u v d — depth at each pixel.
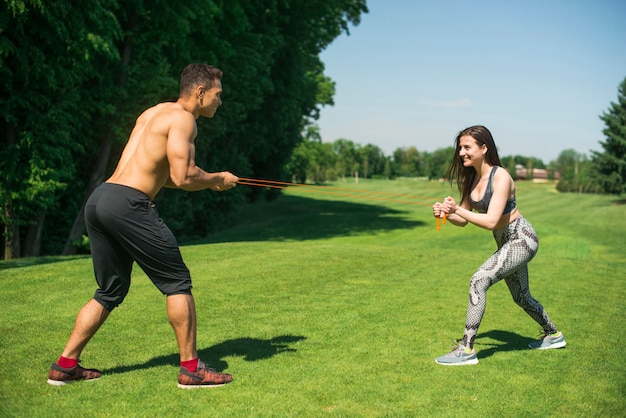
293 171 92.69
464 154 4.94
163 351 4.83
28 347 4.83
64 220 19.30
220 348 4.98
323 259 10.06
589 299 7.48
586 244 24.34
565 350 5.14
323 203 60.19
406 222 39.91
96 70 17.12
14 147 14.84
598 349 5.19
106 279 4.08
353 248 11.80
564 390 4.11
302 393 3.95
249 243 12.63
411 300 7.06
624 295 7.80
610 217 44.16
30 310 6.12
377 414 3.62
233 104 25.28
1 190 14.67
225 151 30.23
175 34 19.11
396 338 5.38
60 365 4.01
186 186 4.04
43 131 15.16
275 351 4.91
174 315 3.97
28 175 14.88
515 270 4.84
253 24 28.11
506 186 4.82
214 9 20.23
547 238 26.00
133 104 18.20
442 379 4.29
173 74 21.36
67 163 16.11
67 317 5.84
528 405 3.82
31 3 13.09
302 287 7.71
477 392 4.04
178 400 3.78
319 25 34.00
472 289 4.74
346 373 4.38
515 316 6.47
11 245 15.62
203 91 4.22
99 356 4.67
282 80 32.84
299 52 33.22
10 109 14.52
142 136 4.06
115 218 3.88
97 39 14.70
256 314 6.22
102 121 17.95
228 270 8.77
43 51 14.62
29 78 14.67
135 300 6.62
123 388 3.96
